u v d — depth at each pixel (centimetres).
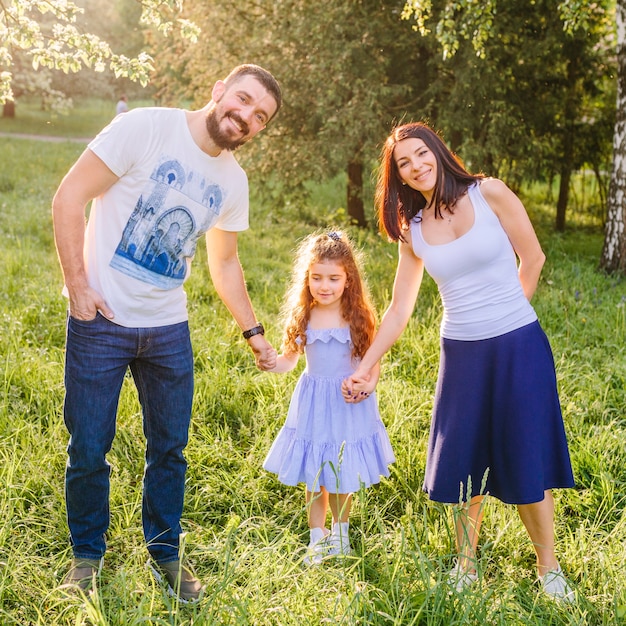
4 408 379
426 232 274
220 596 242
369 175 1102
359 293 302
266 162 1060
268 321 556
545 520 275
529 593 263
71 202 235
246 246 871
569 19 751
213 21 1034
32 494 312
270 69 988
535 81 1023
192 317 561
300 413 306
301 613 237
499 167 998
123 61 446
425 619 239
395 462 348
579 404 426
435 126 965
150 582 266
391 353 495
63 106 1230
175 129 244
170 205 246
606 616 247
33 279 654
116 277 246
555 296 639
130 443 362
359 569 267
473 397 271
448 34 724
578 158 1112
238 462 357
